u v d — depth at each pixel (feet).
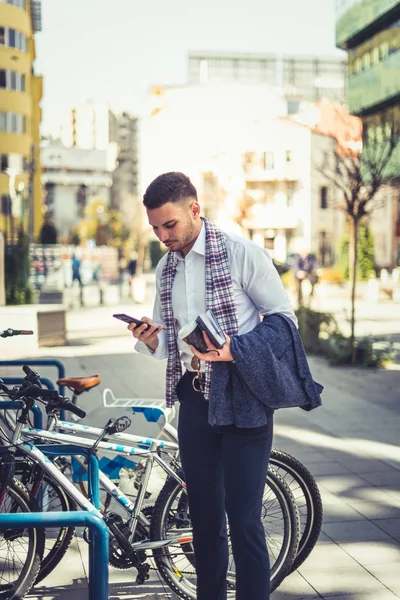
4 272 57.47
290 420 24.98
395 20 88.89
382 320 60.13
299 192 177.88
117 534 11.29
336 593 12.07
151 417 13.39
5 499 10.69
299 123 177.47
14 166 151.12
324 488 17.40
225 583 10.16
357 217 38.37
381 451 20.77
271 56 205.98
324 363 38.86
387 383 32.65
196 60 207.62
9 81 150.41
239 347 8.75
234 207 180.75
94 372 36.35
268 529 11.57
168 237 9.16
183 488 11.49
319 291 86.69
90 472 10.90
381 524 15.06
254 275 9.29
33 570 11.05
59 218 342.85
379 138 62.59
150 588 12.28
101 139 400.88
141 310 73.92
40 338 46.03
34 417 13.25
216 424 9.04
